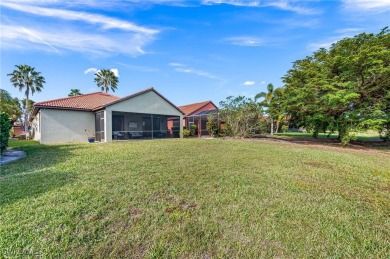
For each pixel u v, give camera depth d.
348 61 14.08
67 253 2.38
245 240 2.70
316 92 16.34
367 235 2.88
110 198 3.89
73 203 3.64
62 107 17.06
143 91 19.08
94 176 5.34
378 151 12.80
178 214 3.34
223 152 9.62
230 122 21.09
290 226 3.06
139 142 14.53
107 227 2.93
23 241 2.56
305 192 4.49
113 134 18.42
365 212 3.59
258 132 22.77
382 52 12.88
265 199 4.04
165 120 24.27
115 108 17.30
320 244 2.65
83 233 2.76
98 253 2.40
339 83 15.00
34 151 10.36
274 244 2.63
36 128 21.75
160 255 2.40
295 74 19.08
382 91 15.12
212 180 5.15
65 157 8.19
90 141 17.28
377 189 4.80
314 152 10.54
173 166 6.53
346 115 15.72
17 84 32.69
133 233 2.80
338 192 4.55
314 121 18.20
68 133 17.59
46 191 4.23
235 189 4.54
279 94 20.86
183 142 14.31
